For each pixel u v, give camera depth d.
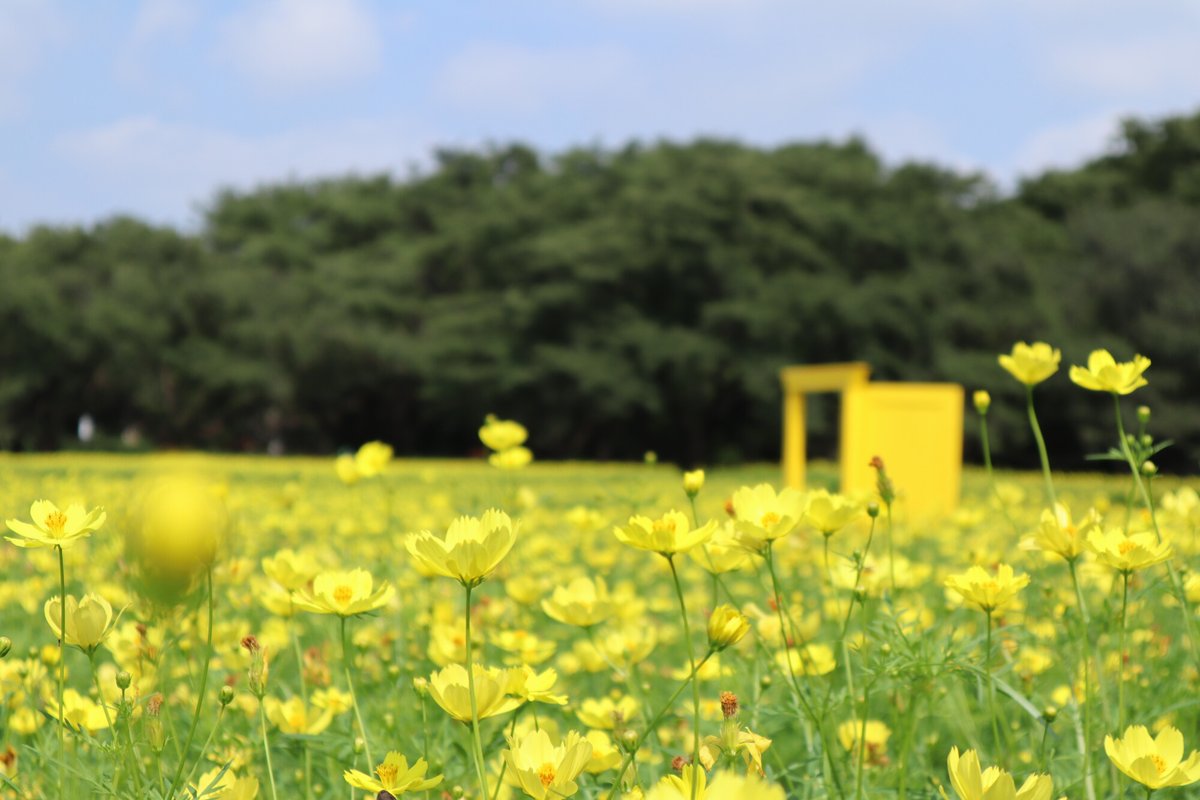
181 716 2.07
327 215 45.50
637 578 4.61
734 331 33.19
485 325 36.56
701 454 35.44
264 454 40.78
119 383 35.22
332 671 2.46
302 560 2.06
